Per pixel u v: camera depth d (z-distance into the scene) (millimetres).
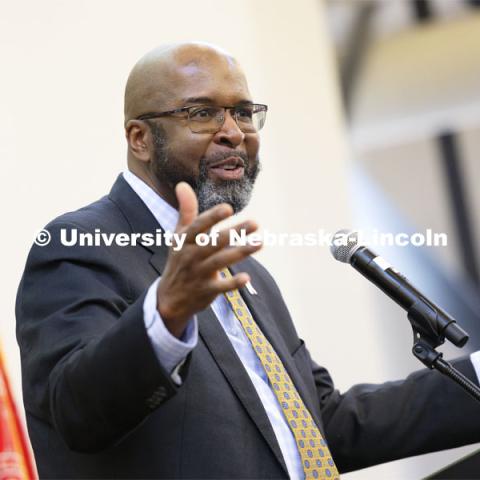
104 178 11445
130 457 6289
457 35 20188
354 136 20906
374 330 18531
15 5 11031
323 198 16047
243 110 7465
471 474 7758
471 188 21594
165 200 7441
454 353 19547
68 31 11516
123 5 12344
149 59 7559
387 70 20375
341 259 7055
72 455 6492
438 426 7992
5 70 10781
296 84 16109
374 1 20562
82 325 6160
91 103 11531
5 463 6941
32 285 6664
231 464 6340
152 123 7375
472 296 21219
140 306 5586
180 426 6348
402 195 21516
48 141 10969
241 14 14961
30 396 6367
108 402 5609
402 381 8320
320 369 8477
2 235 10328
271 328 7641
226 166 7305
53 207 10836
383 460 8094
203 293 5309
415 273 21109
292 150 15883
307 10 16516
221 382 6625
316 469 6812
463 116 20797
